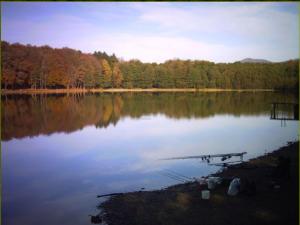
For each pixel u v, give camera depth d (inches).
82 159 890.7
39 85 3887.8
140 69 4638.3
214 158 877.8
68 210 537.3
